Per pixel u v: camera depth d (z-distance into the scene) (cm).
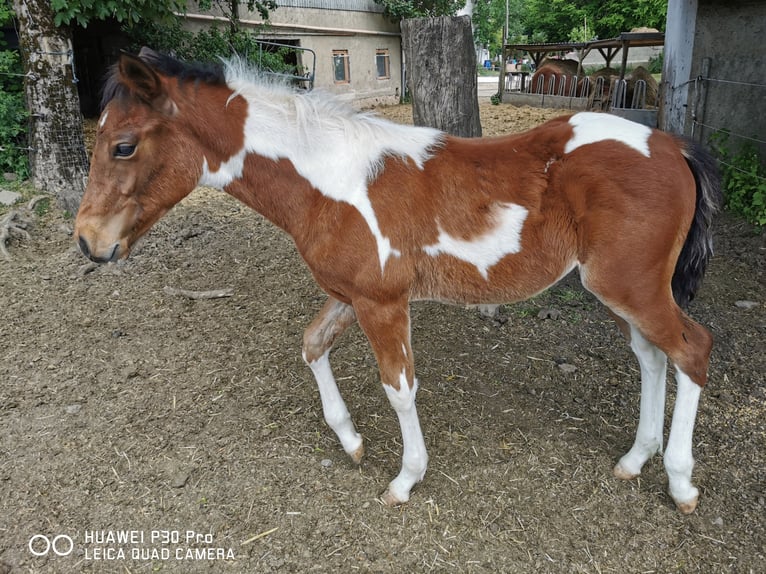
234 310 399
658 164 191
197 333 373
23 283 438
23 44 564
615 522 225
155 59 203
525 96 1406
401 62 1514
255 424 286
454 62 359
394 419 287
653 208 189
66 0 541
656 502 233
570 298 388
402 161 205
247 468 258
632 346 234
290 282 433
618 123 201
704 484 239
